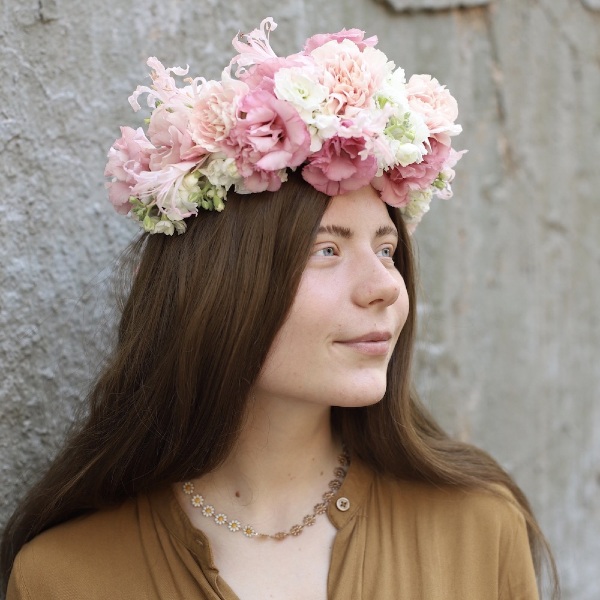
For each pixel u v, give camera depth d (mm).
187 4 1295
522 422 1760
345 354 954
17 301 1146
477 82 1631
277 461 1047
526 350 1753
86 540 1051
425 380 1589
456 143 1609
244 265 938
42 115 1163
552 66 1736
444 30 1582
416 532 1082
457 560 1082
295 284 928
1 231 1126
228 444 998
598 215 1845
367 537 1058
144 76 1268
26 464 1169
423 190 1016
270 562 1025
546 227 1761
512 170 1697
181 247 983
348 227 951
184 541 1019
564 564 1856
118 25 1231
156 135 954
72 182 1202
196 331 960
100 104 1225
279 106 887
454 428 1642
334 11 1447
